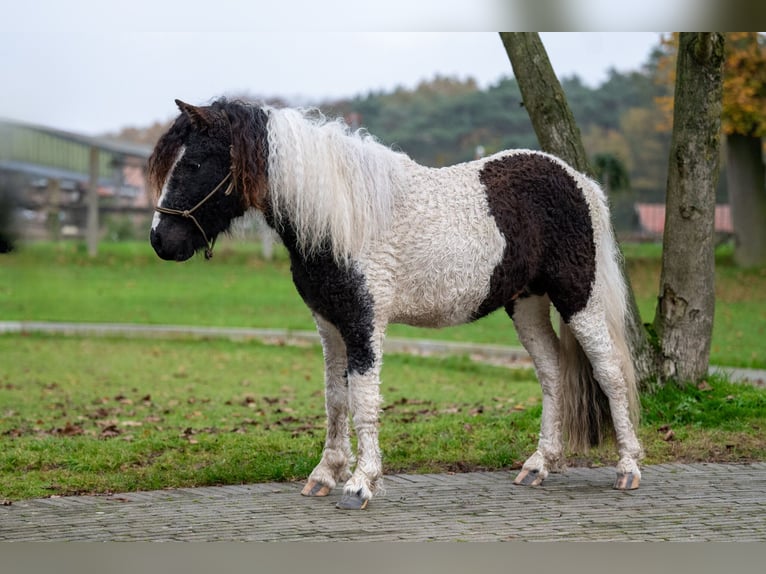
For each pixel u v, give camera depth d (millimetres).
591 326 6078
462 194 5668
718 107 8133
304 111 5730
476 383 12055
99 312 19906
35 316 19141
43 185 28438
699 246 8289
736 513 5438
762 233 25188
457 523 5242
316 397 10875
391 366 13867
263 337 16812
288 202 5371
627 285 8148
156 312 20047
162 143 5344
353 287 5422
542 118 8266
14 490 6062
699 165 8195
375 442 5578
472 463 6918
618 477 6117
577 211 5973
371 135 5914
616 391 6137
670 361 8359
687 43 8039
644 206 35625
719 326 17609
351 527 5168
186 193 5289
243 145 5320
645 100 46031
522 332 6398
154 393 11125
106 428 8438
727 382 8578
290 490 6078
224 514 5453
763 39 23688
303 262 5496
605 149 42969
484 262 5641
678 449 7238
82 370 13078
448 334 17562
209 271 26797
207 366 13672
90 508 5609
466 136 47469
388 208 5492
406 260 5527
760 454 7113
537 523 5238
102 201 33219
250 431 8273
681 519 5312
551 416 6352
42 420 8992
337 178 5395
